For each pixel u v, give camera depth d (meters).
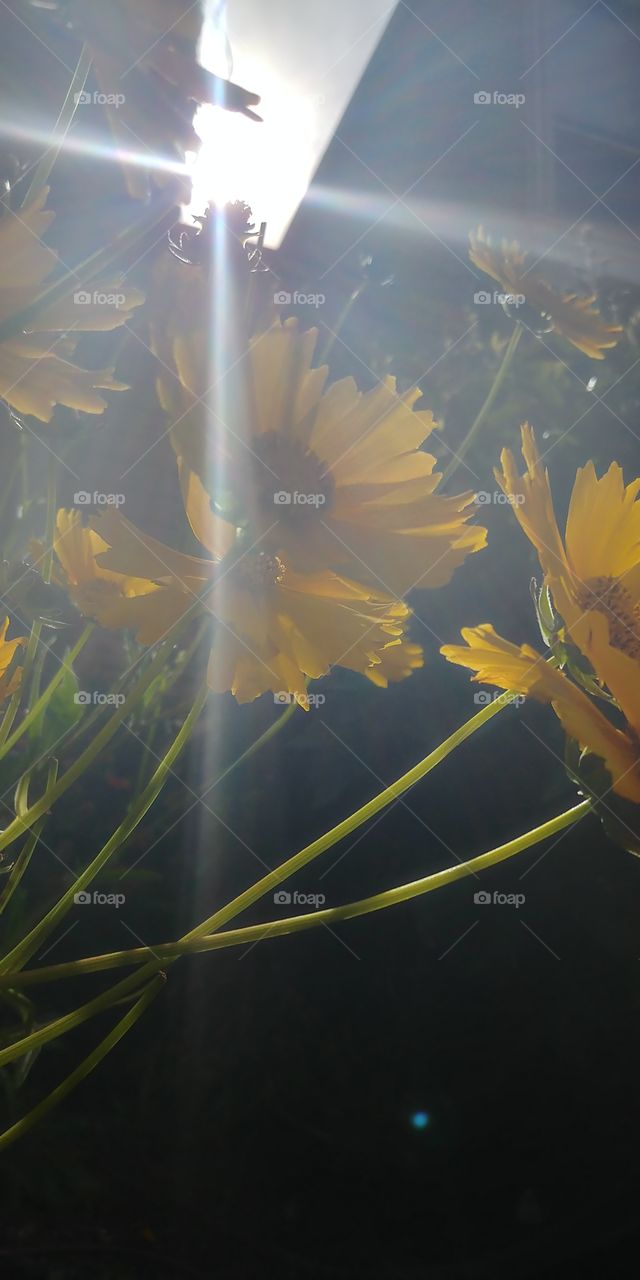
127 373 0.22
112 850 0.23
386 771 0.45
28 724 0.26
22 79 0.22
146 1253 0.37
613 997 0.42
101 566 0.21
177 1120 0.40
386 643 0.23
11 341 0.21
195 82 0.22
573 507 0.25
